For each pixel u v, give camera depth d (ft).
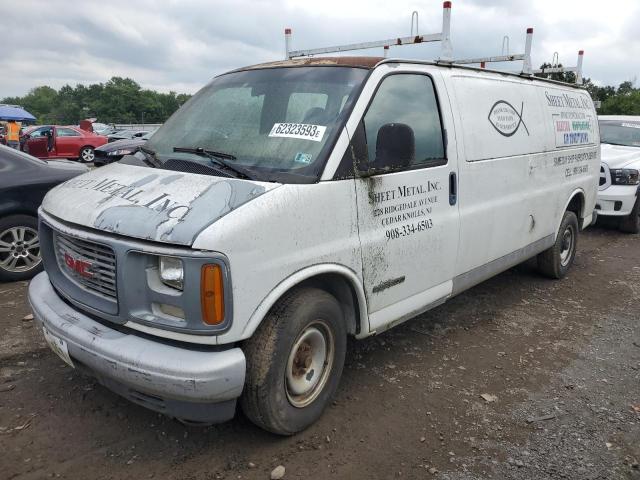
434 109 13.46
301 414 10.71
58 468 9.82
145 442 10.62
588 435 11.34
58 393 12.18
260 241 9.20
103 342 9.28
